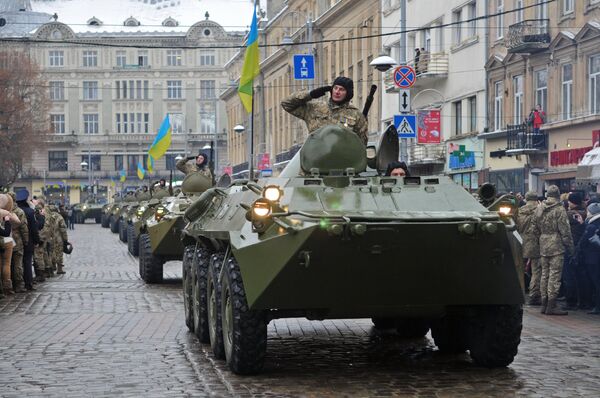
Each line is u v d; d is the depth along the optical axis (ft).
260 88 269.03
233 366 34.83
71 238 168.04
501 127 130.21
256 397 31.07
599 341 43.34
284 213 32.35
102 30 441.68
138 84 435.53
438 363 37.47
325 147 36.50
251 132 49.90
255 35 69.72
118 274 86.43
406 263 32.07
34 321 51.67
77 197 428.15
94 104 435.53
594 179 76.54
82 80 434.71
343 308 33.30
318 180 35.27
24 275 69.92
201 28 433.89
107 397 31.30
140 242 79.20
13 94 297.53
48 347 41.96
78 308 58.13
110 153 433.07
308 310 34.45
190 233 44.96
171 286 73.56
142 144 435.12
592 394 31.37
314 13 218.38
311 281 32.09
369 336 45.42
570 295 57.72
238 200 38.24
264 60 260.21
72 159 434.30
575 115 110.52
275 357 39.17
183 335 45.70
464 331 38.73
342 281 32.24
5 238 65.82
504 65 128.06
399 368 36.35
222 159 432.66
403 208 34.17
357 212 33.22
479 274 32.83
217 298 37.93
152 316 53.72
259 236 32.63
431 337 45.01
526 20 116.57
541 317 53.21
